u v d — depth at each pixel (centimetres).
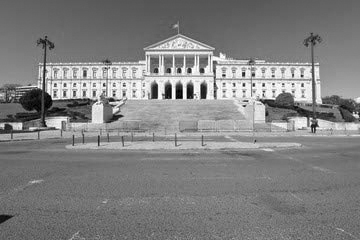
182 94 10819
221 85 11631
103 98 4534
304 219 559
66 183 855
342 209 619
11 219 557
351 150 1728
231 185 833
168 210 611
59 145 2050
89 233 493
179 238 474
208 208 625
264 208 625
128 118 4753
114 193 743
